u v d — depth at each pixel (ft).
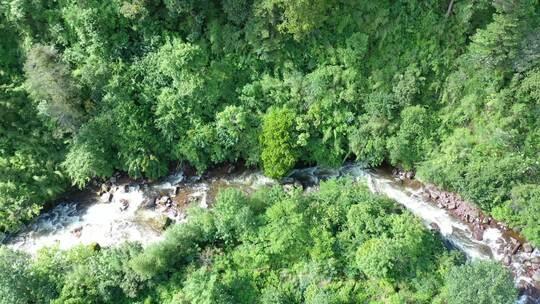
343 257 132.26
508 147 140.97
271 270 133.28
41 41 158.92
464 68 143.95
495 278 117.19
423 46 146.00
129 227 151.02
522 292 131.44
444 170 145.07
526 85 134.62
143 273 126.21
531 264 136.05
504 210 138.72
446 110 149.38
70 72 151.84
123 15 151.02
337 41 150.10
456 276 119.65
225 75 153.38
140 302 128.47
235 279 130.82
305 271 131.34
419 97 150.71
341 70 150.61
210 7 150.20
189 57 146.51
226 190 139.64
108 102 154.20
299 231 133.08
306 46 151.74
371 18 145.79
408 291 126.21
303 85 152.35
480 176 138.92
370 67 151.94
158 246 129.90
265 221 135.85
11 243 149.69
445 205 149.28
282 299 126.82
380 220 133.08
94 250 140.15
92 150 153.17
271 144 151.02
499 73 140.15
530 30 131.03
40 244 149.07
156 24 153.17
